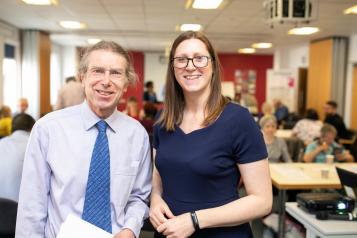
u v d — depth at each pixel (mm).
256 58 12352
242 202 1230
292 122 8047
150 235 2980
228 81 12266
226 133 1262
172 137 1359
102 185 1324
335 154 4066
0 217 1859
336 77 8047
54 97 10195
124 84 1380
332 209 2066
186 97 1381
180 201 1298
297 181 2955
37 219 1300
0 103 6809
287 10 4117
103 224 1309
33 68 7824
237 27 7008
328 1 4773
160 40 9164
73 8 5535
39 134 1328
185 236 1208
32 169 1314
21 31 7746
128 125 1455
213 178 1256
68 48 10648
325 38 8281
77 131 1356
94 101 1343
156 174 1491
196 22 6555
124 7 5402
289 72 9773
